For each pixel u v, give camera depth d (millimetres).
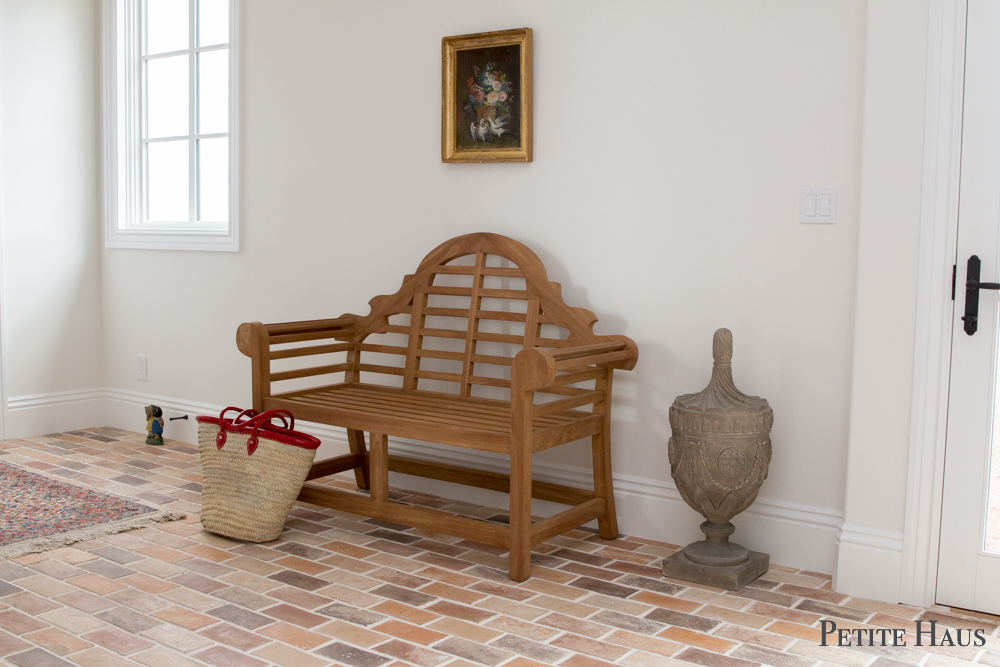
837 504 2705
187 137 4387
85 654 2072
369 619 2307
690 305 2924
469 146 3334
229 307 4148
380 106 3590
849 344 2656
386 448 2916
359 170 3672
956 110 2377
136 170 4605
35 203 4391
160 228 4453
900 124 2434
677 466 2641
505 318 3172
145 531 3000
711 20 2826
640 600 2477
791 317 2746
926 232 2414
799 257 2721
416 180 3518
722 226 2848
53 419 4504
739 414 2521
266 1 3898
